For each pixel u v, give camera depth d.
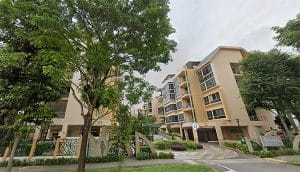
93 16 8.59
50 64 8.25
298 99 20.11
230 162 14.52
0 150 13.43
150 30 8.95
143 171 10.16
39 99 10.80
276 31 13.80
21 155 13.62
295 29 12.93
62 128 22.61
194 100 35.38
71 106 23.83
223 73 31.41
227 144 24.28
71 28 8.95
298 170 11.12
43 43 8.32
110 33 9.18
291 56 21.78
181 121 38.75
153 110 59.53
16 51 10.13
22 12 8.20
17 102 10.08
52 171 11.03
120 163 10.30
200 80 36.56
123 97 9.89
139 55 9.75
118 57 9.65
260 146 18.67
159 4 9.07
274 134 19.75
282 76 20.53
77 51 9.34
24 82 10.27
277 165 13.02
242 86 23.94
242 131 29.06
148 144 15.95
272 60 21.92
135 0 8.88
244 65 24.55
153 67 10.69
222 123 27.69
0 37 9.91
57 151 13.88
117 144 9.55
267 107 22.53
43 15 7.47
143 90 10.38
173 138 34.28
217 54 32.88
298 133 19.81
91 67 9.96
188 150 23.39
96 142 14.72
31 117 10.32
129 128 9.57
